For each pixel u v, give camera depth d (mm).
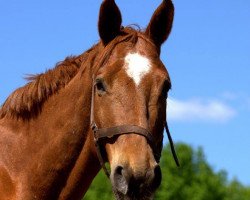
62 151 7297
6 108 7645
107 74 6910
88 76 7316
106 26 7367
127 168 6555
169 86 7051
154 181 6566
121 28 7453
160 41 7594
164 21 7578
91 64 7336
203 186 43031
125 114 6770
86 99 7289
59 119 7379
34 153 7375
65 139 7309
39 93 7508
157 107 6852
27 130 7496
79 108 7316
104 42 7363
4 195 7238
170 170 43906
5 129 7570
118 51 7051
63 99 7434
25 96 7543
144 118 6742
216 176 44062
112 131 6812
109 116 6867
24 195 7242
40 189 7281
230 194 44781
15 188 7270
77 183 7324
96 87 7039
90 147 7238
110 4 7344
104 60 7066
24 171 7336
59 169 7297
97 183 42406
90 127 7199
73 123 7316
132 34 7227
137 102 6770
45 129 7410
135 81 6820
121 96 6805
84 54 7641
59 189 7324
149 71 6887
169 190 43000
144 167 6504
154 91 6848
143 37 7258
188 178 43656
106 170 7059
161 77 6906
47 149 7336
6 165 7363
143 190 6488
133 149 6633
